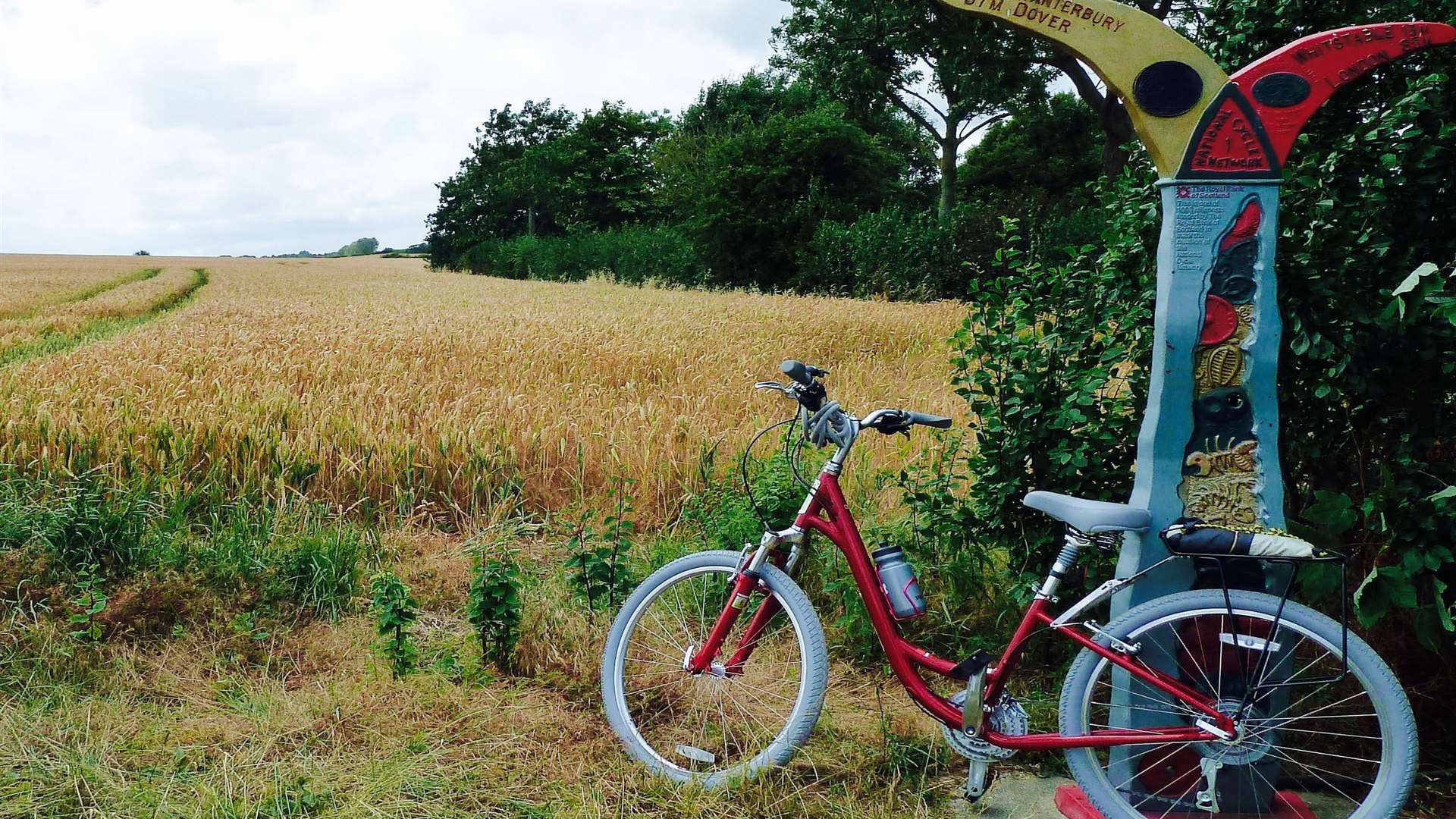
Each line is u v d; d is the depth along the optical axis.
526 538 6.19
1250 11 3.42
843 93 34.75
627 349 11.90
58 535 4.79
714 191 38.12
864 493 5.97
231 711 3.62
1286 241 3.15
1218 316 2.74
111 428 6.81
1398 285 2.94
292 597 4.72
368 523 6.21
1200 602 2.71
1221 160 2.70
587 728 3.52
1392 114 3.06
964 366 3.85
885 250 29.89
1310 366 3.26
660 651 3.53
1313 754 3.01
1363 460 3.41
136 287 32.91
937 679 3.86
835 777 3.22
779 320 16.45
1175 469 2.80
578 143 71.19
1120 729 2.87
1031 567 3.77
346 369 10.04
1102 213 3.88
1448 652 3.33
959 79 31.06
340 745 3.36
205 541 5.38
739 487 6.00
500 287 35.69
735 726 3.41
